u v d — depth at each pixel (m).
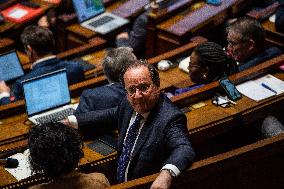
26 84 12.07
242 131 11.14
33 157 7.52
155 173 8.71
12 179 9.43
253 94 11.34
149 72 8.54
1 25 18.17
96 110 10.41
